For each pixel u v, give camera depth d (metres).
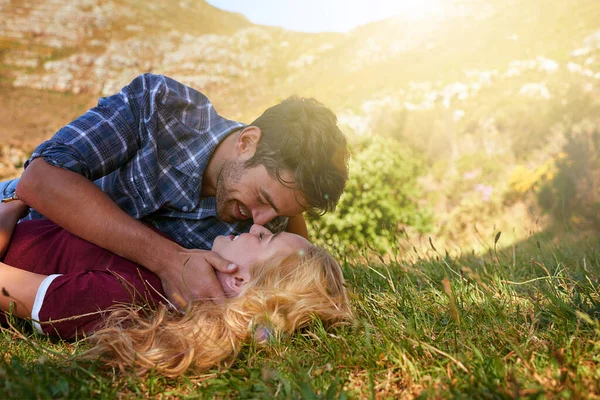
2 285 1.56
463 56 18.89
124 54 28.52
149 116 1.98
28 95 24.92
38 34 28.61
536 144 9.84
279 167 1.78
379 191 6.11
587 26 16.45
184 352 1.32
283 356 1.37
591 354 1.20
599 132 7.50
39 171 1.70
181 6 35.38
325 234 5.72
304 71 27.92
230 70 28.36
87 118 1.88
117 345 1.32
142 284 1.65
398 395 1.14
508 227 6.94
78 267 1.76
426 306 1.69
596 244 3.10
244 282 1.68
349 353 1.35
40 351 1.36
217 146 2.03
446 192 8.95
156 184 2.03
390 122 12.55
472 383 1.09
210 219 2.12
